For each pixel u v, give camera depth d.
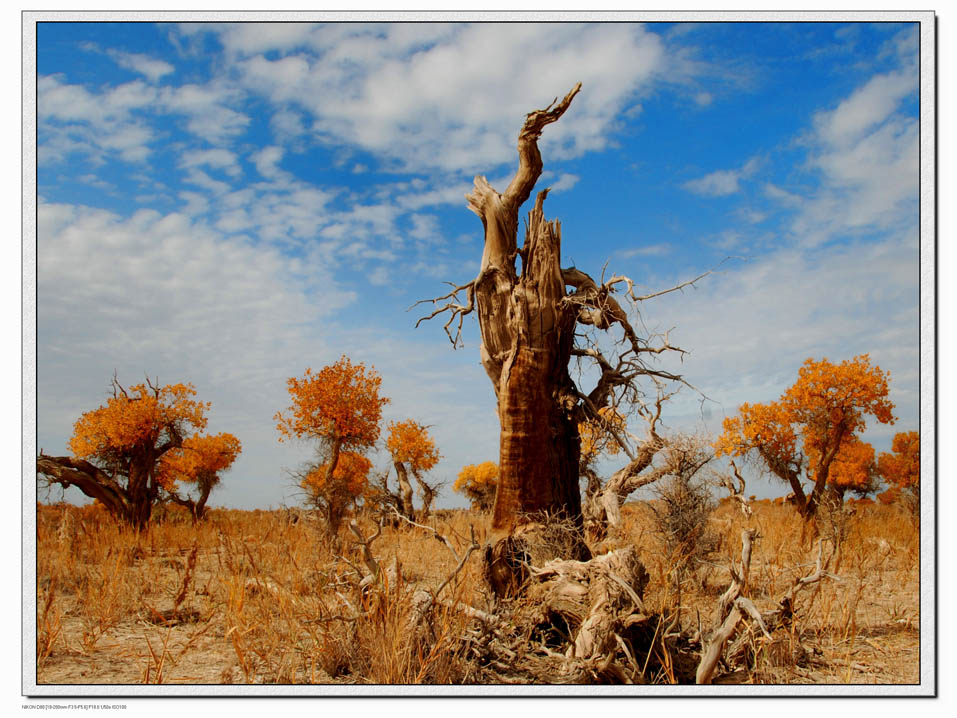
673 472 10.45
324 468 16.14
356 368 16.31
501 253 11.88
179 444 19.16
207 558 12.83
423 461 20.14
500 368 11.90
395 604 6.82
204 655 7.27
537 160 11.88
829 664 6.94
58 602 9.23
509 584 10.36
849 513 13.02
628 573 7.48
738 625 7.04
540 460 11.20
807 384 16.00
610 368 12.30
